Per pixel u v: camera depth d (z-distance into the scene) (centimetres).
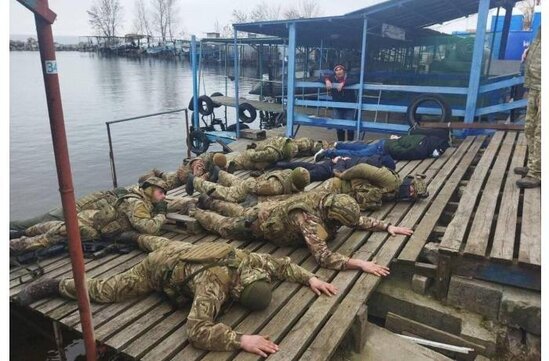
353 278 351
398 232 420
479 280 352
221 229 446
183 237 463
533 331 325
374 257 379
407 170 623
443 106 795
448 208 493
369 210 482
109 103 2230
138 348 283
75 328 313
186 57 4819
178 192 608
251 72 2292
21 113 1877
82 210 467
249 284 296
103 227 430
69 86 2914
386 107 856
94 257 414
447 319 349
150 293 347
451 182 552
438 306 358
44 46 217
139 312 322
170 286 312
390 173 486
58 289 345
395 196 496
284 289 339
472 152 694
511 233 377
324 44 1330
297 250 409
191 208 488
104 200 454
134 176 1121
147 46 5847
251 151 689
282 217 397
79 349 394
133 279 333
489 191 480
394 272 394
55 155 234
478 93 768
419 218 457
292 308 315
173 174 648
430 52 1450
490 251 363
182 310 325
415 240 404
